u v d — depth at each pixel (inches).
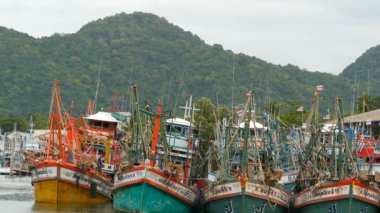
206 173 2568.9
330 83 7598.4
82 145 2775.6
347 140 2198.6
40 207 2327.8
